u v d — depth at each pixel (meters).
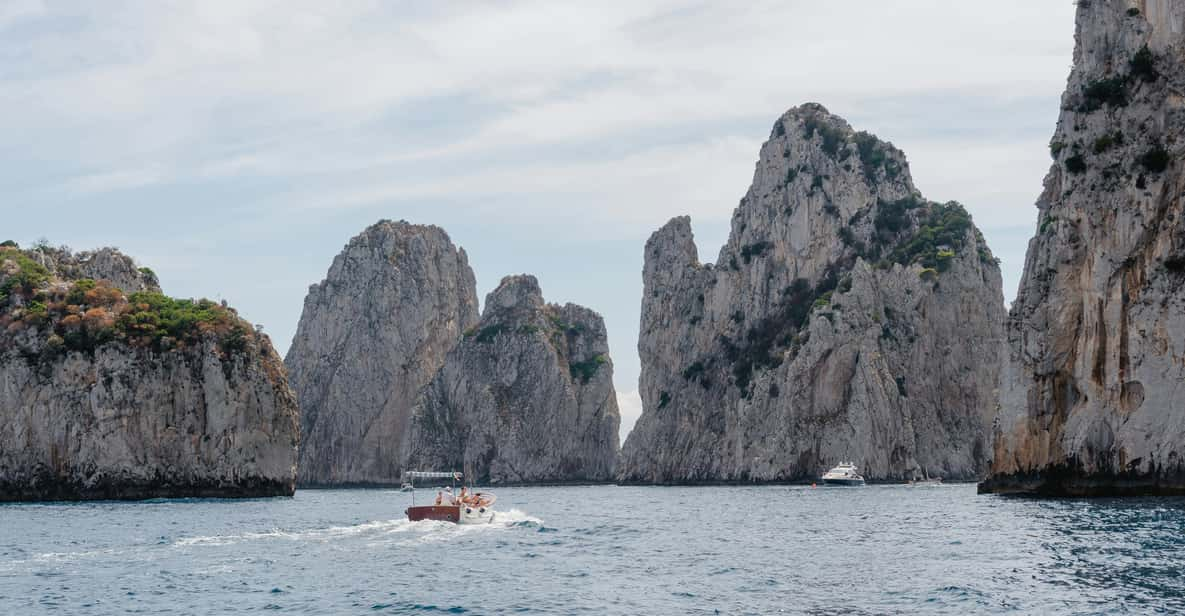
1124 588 57.28
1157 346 115.44
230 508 150.62
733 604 58.06
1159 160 119.06
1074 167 126.69
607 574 70.06
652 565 74.25
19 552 85.25
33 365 175.12
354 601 61.00
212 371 182.25
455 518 107.62
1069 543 75.19
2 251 197.12
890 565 70.44
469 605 59.41
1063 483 123.88
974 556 72.44
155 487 176.88
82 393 175.25
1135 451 115.81
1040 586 59.16
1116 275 120.25
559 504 170.00
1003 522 94.88
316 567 74.25
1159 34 123.25
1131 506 102.62
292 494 190.25
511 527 105.06
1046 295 128.12
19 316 179.25
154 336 181.62
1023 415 130.00
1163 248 116.88
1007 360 134.38
